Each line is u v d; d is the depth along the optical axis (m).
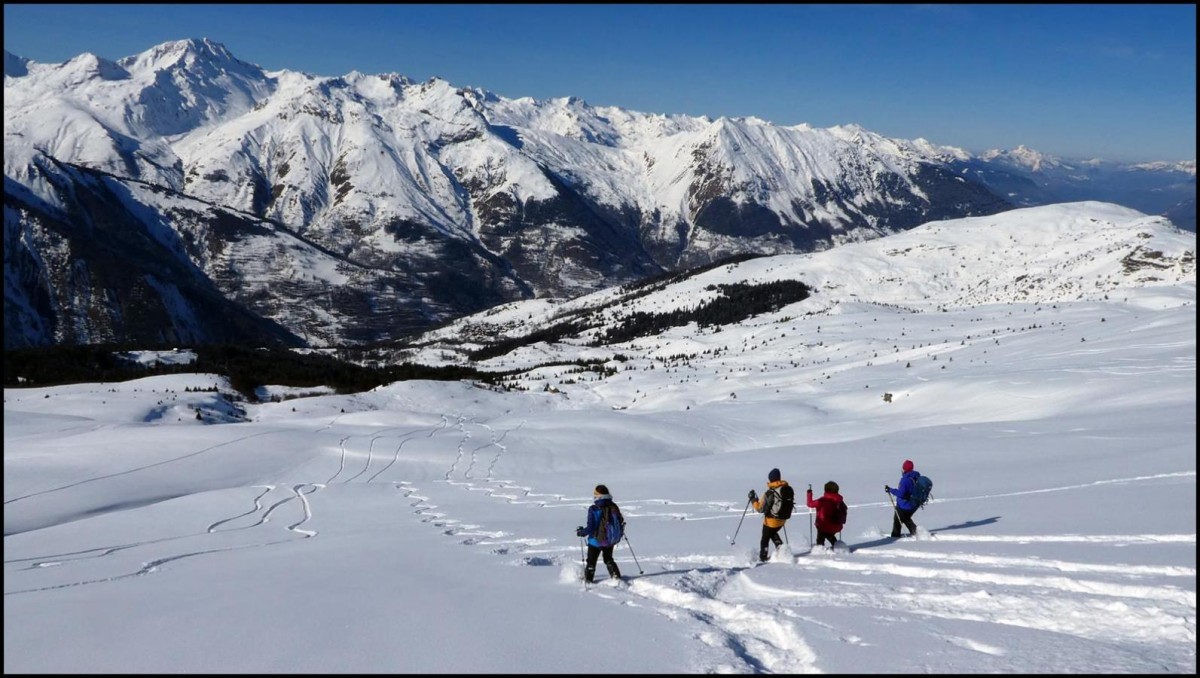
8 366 78.88
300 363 94.75
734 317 182.75
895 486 22.52
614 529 12.00
